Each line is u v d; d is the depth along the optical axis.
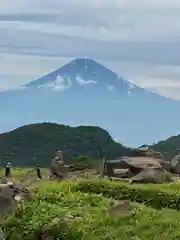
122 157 26.03
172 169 25.78
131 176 24.05
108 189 20.64
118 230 16.17
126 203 18.20
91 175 26.28
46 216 16.58
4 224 16.38
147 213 17.95
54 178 25.52
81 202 18.48
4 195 17.22
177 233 16.39
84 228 16.06
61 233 15.81
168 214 18.19
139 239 15.91
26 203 17.64
